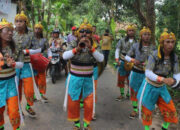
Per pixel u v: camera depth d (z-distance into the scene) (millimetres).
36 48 3445
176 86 2420
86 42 2594
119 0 10703
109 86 5934
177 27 5938
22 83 3668
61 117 3678
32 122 3434
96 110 4078
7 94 2533
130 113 3982
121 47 4461
